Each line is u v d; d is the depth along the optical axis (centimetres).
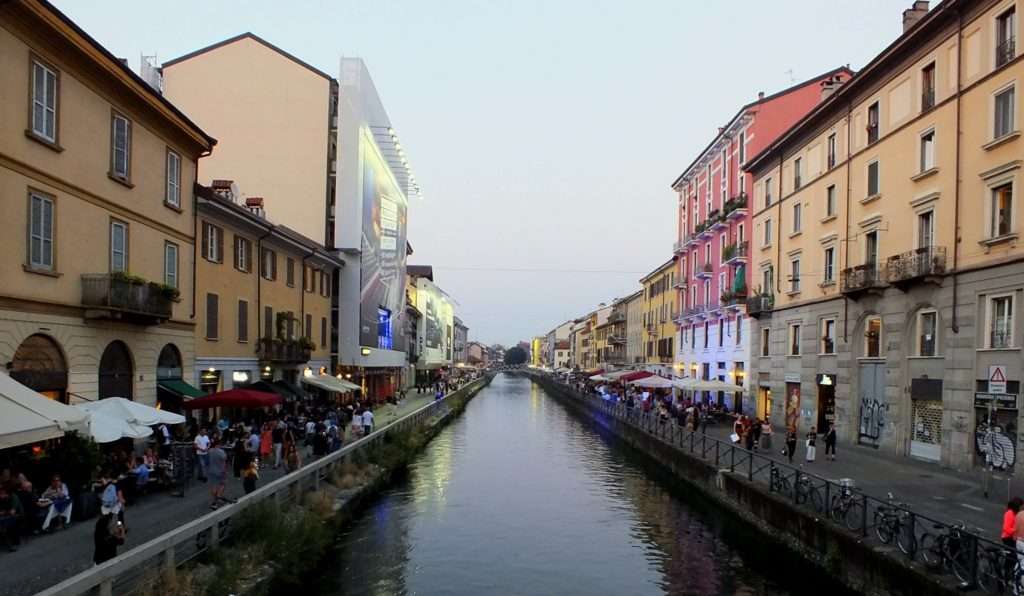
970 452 2025
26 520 1260
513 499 2388
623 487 2661
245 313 2900
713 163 4909
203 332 2511
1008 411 1881
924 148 2362
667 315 6262
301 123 4234
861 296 2673
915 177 2356
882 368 2558
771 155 3662
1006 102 1962
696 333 5197
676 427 3425
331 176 4309
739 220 4250
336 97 4331
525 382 15950
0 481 1268
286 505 1608
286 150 4222
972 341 2041
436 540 1838
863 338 2733
